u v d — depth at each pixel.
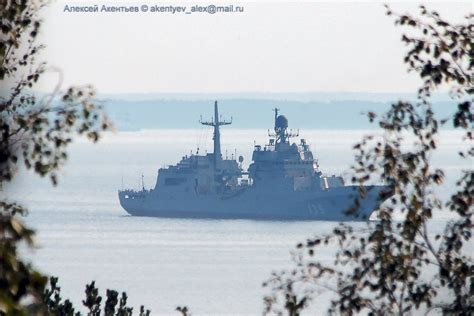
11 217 33.09
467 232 66.75
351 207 67.62
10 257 32.06
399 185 66.31
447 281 66.38
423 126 67.06
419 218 66.00
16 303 31.55
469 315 65.88
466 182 67.56
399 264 66.06
